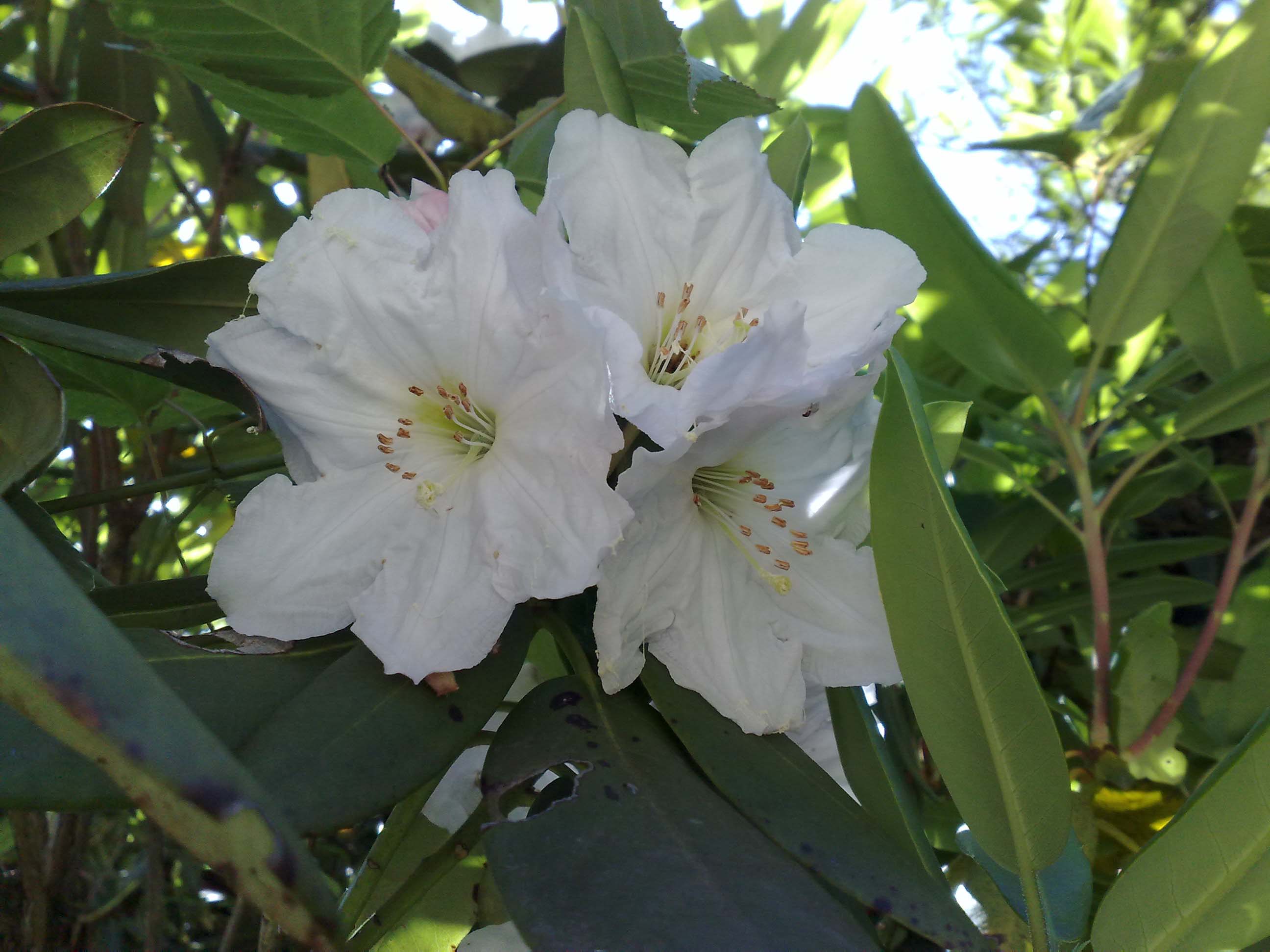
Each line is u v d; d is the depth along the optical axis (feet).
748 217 0.81
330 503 0.75
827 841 0.69
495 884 0.58
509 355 0.72
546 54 1.37
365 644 0.73
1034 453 1.71
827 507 0.82
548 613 0.83
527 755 0.69
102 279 0.83
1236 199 1.20
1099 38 2.21
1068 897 0.86
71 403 1.15
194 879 1.78
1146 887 0.70
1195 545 1.51
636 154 0.80
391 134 1.07
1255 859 0.66
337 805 0.62
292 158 1.67
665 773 0.70
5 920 1.33
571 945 0.54
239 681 0.69
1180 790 1.20
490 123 1.32
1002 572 1.58
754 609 0.80
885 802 0.77
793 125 0.98
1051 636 1.65
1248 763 0.66
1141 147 1.55
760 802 0.70
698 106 1.02
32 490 1.72
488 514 0.72
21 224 0.82
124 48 1.03
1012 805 0.72
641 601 0.75
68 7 1.65
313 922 0.38
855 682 0.80
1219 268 1.27
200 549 1.74
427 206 0.79
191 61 0.98
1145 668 1.22
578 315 0.67
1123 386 1.60
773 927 0.58
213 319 0.89
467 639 0.70
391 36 0.97
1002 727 0.70
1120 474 1.65
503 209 0.71
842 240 0.82
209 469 1.03
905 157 1.19
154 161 1.98
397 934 0.97
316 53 0.96
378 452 0.76
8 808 0.54
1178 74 1.44
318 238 0.74
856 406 0.83
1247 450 1.90
